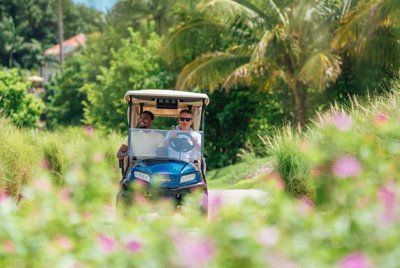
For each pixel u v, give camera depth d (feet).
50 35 303.89
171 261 13.11
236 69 89.71
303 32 85.81
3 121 53.98
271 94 101.24
